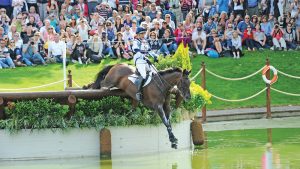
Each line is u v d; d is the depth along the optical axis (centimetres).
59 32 3069
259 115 2723
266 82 2730
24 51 2930
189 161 1847
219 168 1727
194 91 2128
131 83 1962
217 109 2761
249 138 2228
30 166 1831
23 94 1938
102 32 3020
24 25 3012
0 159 1928
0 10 3017
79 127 1953
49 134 1945
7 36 2923
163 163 1825
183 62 2127
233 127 2495
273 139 2195
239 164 1775
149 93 1958
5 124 1927
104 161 1881
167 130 1945
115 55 3023
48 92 1952
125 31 3038
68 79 2503
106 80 2000
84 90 1978
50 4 3180
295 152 1942
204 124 2588
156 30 3081
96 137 1970
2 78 2747
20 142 1934
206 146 2097
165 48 3041
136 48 1991
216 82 2969
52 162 1889
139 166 1792
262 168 1708
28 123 1931
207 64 3106
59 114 1948
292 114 2772
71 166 1816
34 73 2830
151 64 1981
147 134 2003
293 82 3052
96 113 1975
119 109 1994
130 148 1986
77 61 2964
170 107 2028
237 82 2991
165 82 1956
